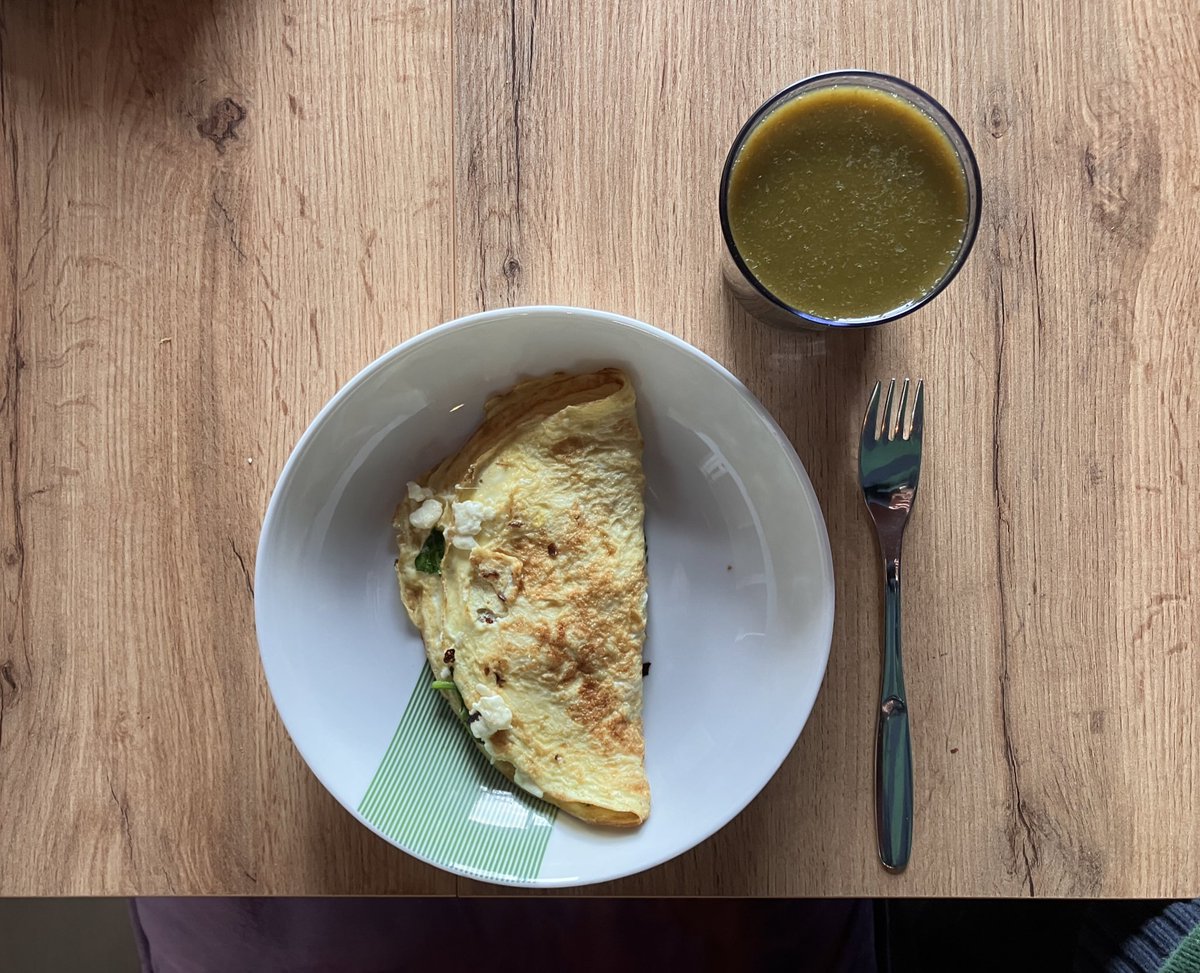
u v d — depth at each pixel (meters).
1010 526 0.41
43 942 0.64
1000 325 0.42
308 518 0.39
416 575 0.41
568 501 0.40
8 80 0.41
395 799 0.39
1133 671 0.41
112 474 0.41
